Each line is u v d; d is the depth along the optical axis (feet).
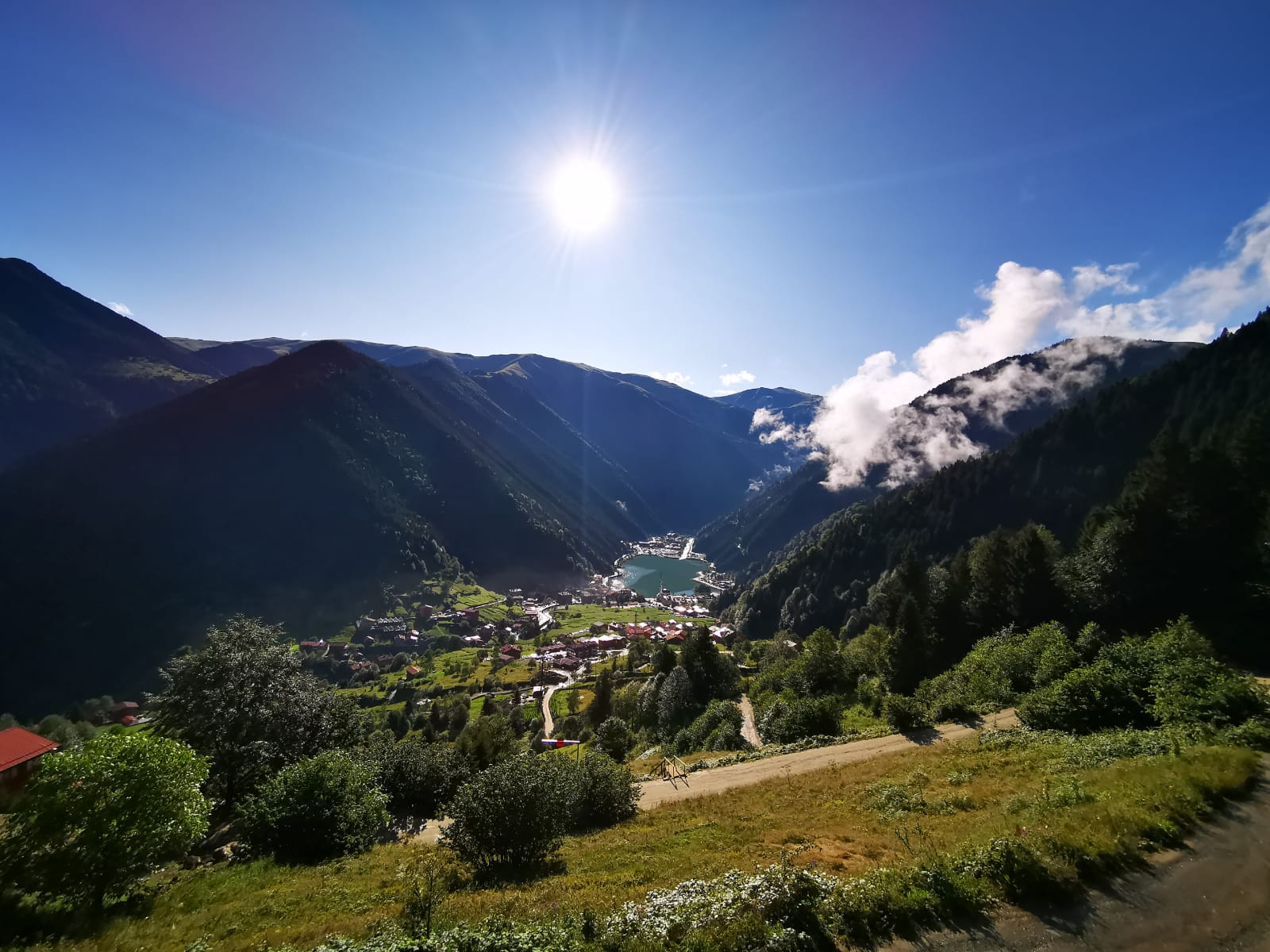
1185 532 153.69
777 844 54.24
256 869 59.72
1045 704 90.27
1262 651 116.57
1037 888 32.19
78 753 49.70
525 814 57.11
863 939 29.71
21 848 45.50
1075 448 414.21
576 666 480.64
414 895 43.24
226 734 92.48
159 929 43.93
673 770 119.75
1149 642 88.84
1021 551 193.47
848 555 488.44
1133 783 47.75
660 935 31.37
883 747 107.45
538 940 30.40
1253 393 313.12
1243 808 41.32
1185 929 28.71
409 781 99.40
